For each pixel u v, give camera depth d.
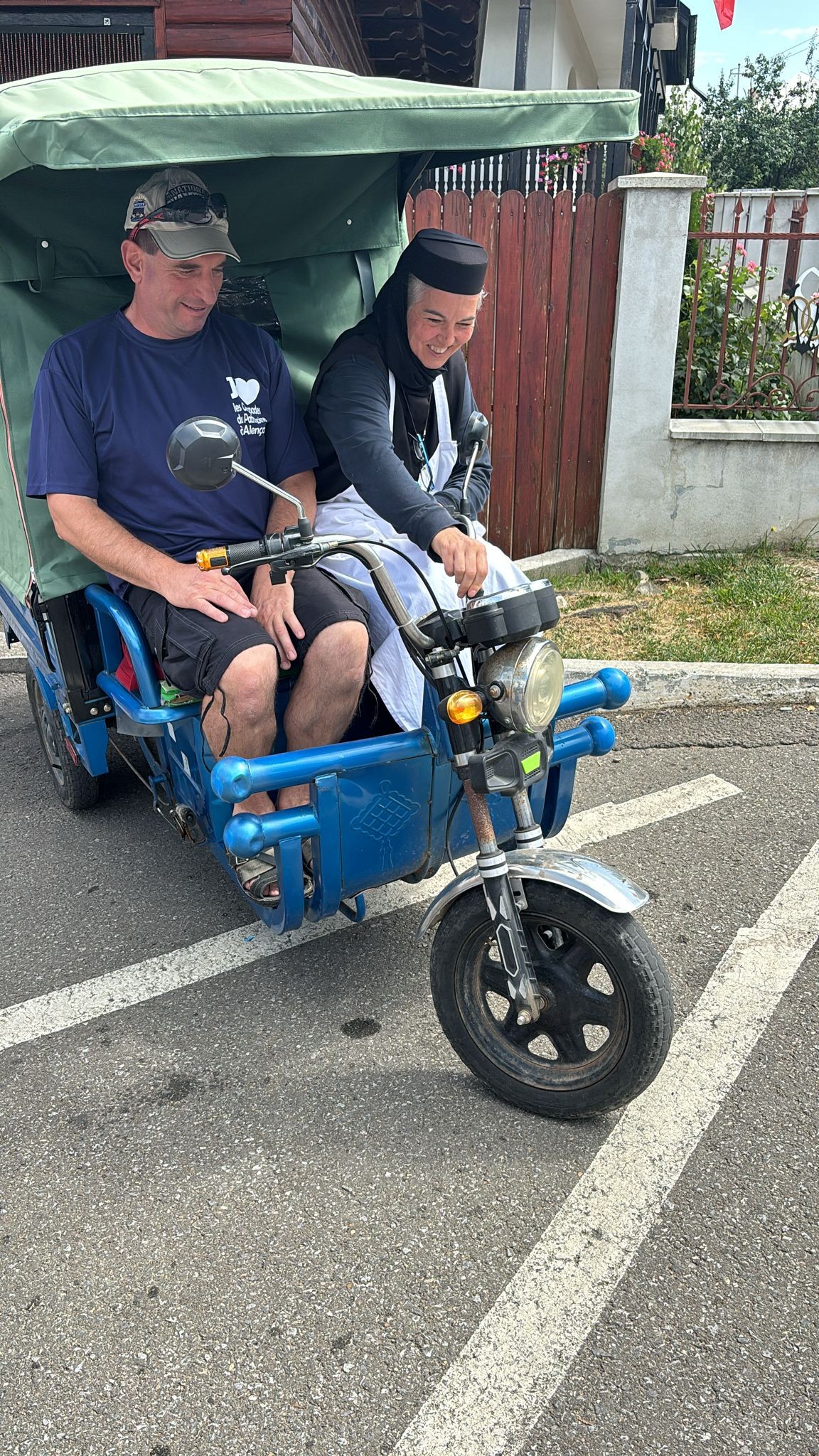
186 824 2.79
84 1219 2.07
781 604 5.21
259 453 2.78
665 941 2.90
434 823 2.44
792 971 2.76
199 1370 1.77
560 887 2.10
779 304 6.42
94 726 3.05
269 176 2.90
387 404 2.59
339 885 2.38
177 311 2.55
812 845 3.36
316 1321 1.85
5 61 5.73
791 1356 1.77
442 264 2.42
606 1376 1.74
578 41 13.45
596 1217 2.04
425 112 2.25
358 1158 2.20
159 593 2.50
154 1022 2.65
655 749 4.07
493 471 5.82
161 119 2.05
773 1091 2.36
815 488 5.81
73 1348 1.81
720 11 9.86
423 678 2.37
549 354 5.63
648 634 4.96
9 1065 2.51
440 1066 2.48
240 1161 2.20
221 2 5.49
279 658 2.51
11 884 3.31
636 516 5.89
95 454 2.62
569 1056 2.26
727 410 6.36
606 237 5.43
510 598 2.04
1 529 3.21
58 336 2.75
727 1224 2.02
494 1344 1.80
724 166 28.52
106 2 5.50
